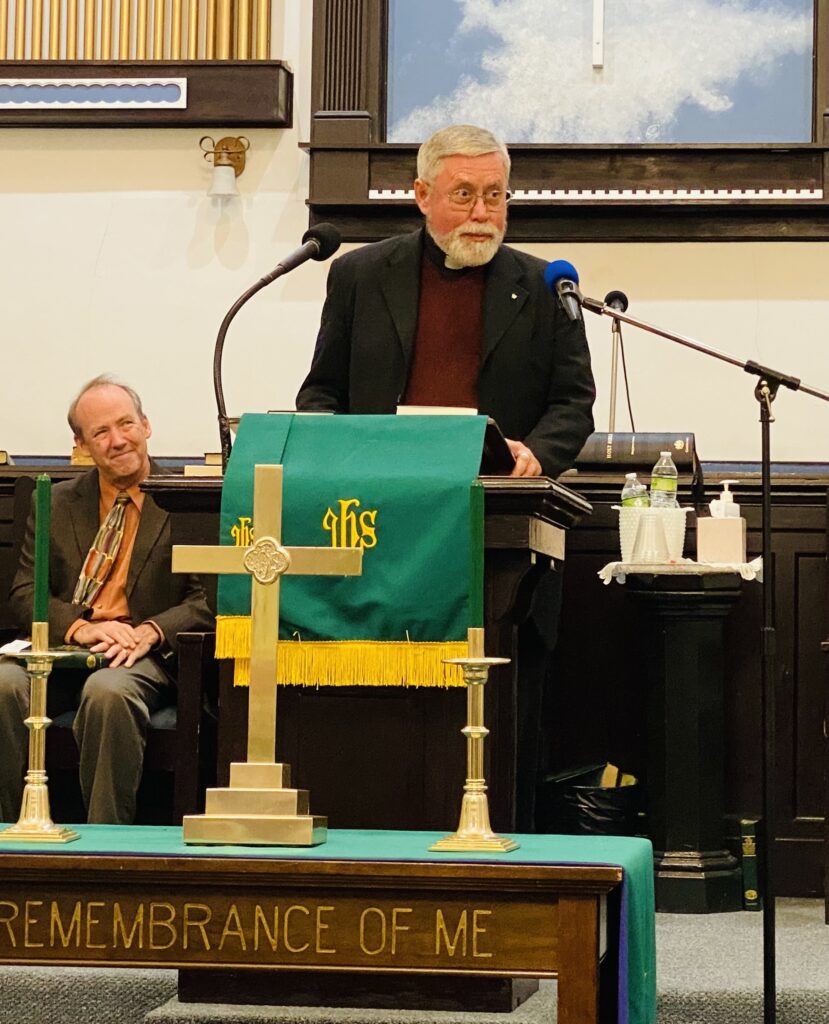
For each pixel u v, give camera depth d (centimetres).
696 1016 470
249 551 354
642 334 845
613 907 329
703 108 875
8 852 322
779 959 518
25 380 879
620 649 674
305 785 457
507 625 454
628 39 882
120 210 882
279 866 313
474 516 346
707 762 632
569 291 498
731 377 840
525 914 310
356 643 441
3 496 705
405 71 891
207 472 588
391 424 460
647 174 855
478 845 329
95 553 621
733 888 628
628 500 638
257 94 866
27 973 472
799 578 666
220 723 461
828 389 837
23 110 880
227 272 874
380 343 571
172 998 466
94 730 557
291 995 427
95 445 618
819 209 841
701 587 623
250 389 866
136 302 877
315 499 446
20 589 625
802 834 658
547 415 562
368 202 861
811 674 662
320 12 875
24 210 885
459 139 559
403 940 313
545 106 884
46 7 901
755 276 845
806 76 870
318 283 867
